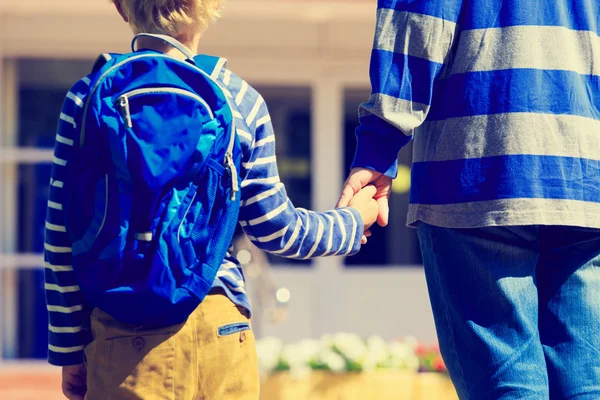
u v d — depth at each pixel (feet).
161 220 7.61
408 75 8.82
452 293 8.64
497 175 8.36
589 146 8.46
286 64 27.53
